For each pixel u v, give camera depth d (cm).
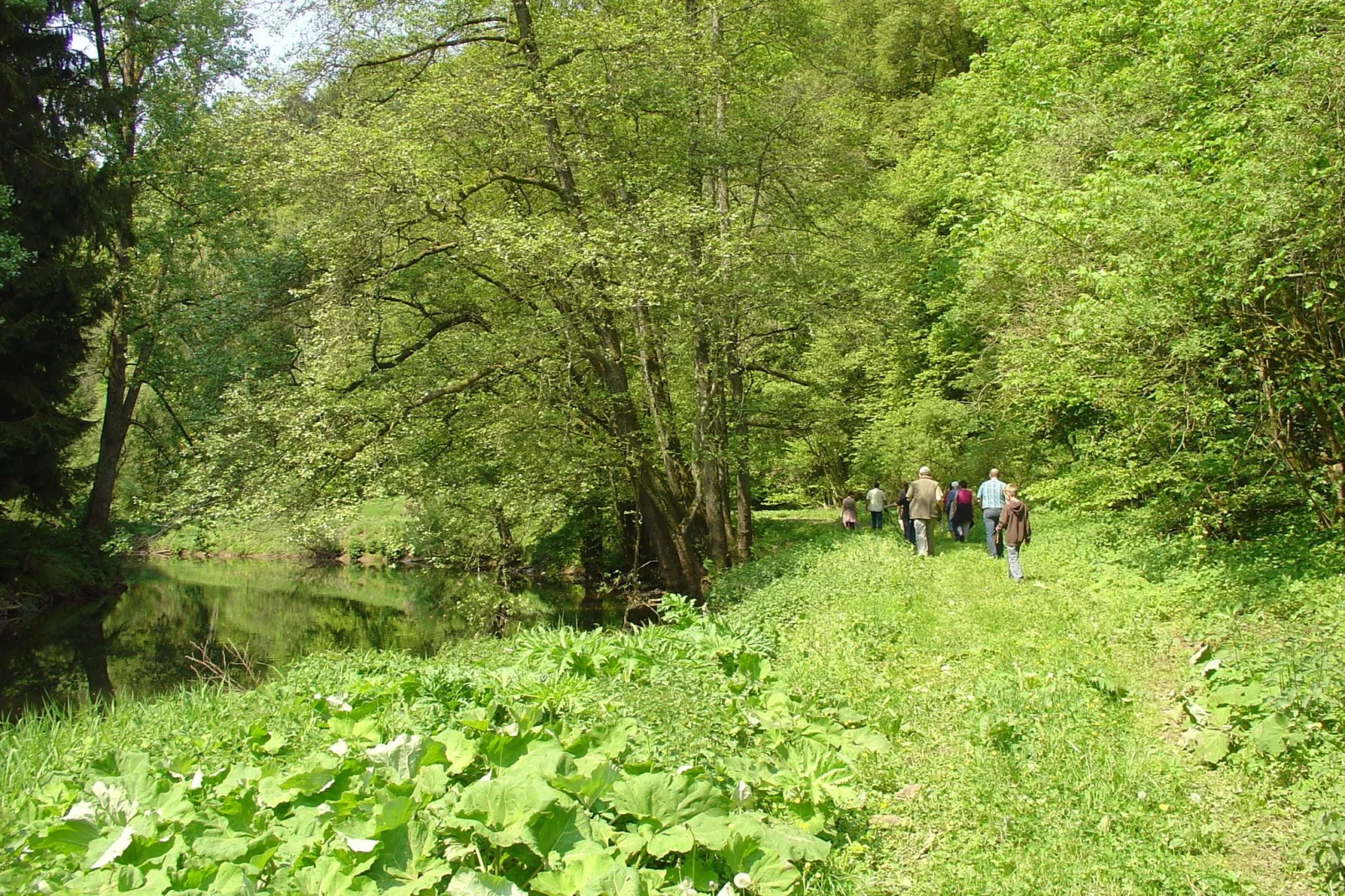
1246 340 883
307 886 380
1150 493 1495
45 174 2084
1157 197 878
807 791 505
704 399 1845
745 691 669
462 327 1745
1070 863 439
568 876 386
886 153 3123
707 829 430
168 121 2362
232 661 1694
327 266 1595
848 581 1284
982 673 764
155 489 1791
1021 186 1458
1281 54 1062
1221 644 749
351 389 1558
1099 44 1680
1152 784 515
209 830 434
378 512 1686
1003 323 1630
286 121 1571
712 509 2003
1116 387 1027
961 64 3684
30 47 2144
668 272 1524
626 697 600
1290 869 430
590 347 1689
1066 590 1127
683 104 1814
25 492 2333
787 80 2095
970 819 502
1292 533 1089
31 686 1598
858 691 756
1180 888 417
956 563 1470
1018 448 2159
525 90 1562
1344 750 505
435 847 410
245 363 1697
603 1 1792
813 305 1994
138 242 2380
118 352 2566
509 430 1562
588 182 1723
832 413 2408
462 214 1595
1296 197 788
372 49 1703
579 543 2347
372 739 568
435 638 1811
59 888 375
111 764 524
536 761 458
